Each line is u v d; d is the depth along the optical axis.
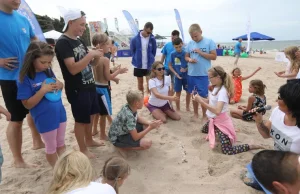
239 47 16.56
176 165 3.44
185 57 5.26
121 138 3.69
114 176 2.25
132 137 3.61
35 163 3.55
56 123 3.03
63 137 3.34
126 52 26.27
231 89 3.85
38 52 2.77
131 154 3.76
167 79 5.19
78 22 3.16
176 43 5.39
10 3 2.97
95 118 4.45
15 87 3.15
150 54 6.50
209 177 3.13
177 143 4.08
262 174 1.50
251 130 4.62
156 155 3.72
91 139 3.98
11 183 3.08
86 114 3.40
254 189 2.84
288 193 1.44
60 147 3.35
